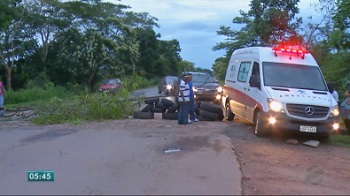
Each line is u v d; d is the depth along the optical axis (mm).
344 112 11836
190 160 7379
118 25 38781
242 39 29516
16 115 14984
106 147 8648
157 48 63031
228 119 13844
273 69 10984
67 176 6527
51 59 35750
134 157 7695
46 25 34938
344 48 15602
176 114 13477
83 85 35031
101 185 5961
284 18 23953
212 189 5672
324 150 9797
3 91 15656
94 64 35625
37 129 11336
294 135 10617
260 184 6312
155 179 6188
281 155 8789
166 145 8719
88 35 35469
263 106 10180
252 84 10828
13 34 31672
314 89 10641
